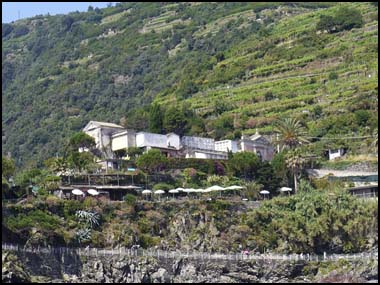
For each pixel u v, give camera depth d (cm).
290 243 19812
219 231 19800
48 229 17688
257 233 19950
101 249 18350
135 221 19388
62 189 19875
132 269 18400
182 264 19012
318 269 19575
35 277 16962
